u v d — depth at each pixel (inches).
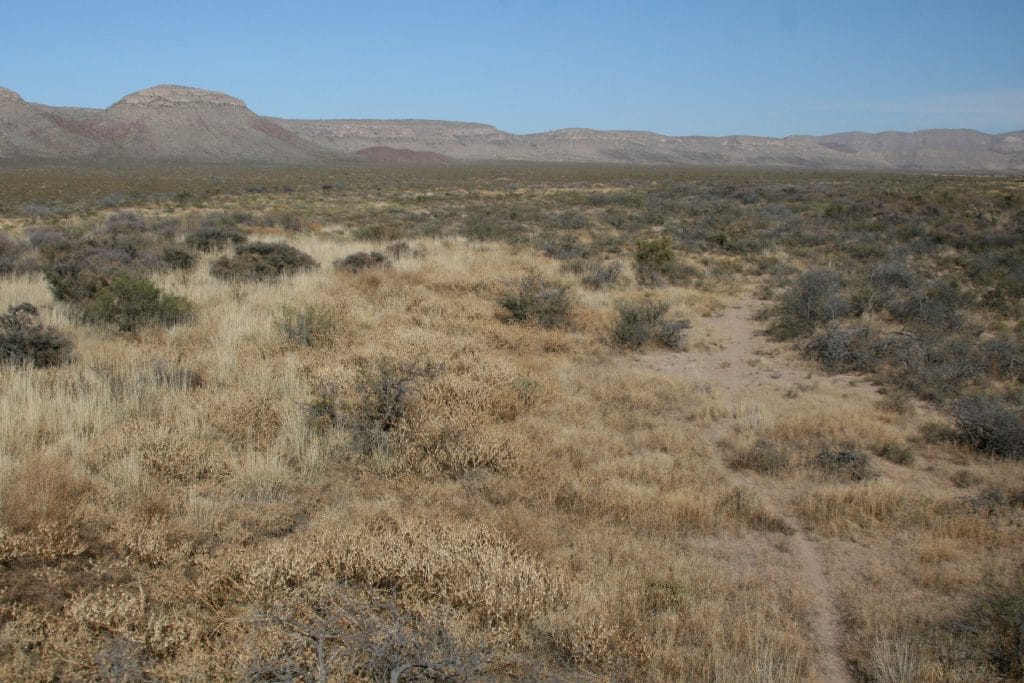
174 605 181.6
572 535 229.6
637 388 392.2
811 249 1020.5
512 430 311.7
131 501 233.3
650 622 184.9
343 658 156.5
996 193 1731.1
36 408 288.0
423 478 270.8
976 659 171.2
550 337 486.9
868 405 375.2
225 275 622.5
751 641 174.4
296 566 191.3
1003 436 308.5
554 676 162.7
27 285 550.6
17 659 155.6
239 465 265.0
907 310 582.6
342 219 1370.6
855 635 186.1
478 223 1200.8
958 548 229.8
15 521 209.8
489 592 185.8
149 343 420.5
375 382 317.4
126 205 1699.1
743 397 390.0
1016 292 657.0
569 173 4404.5
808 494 269.6
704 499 257.1
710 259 916.6
